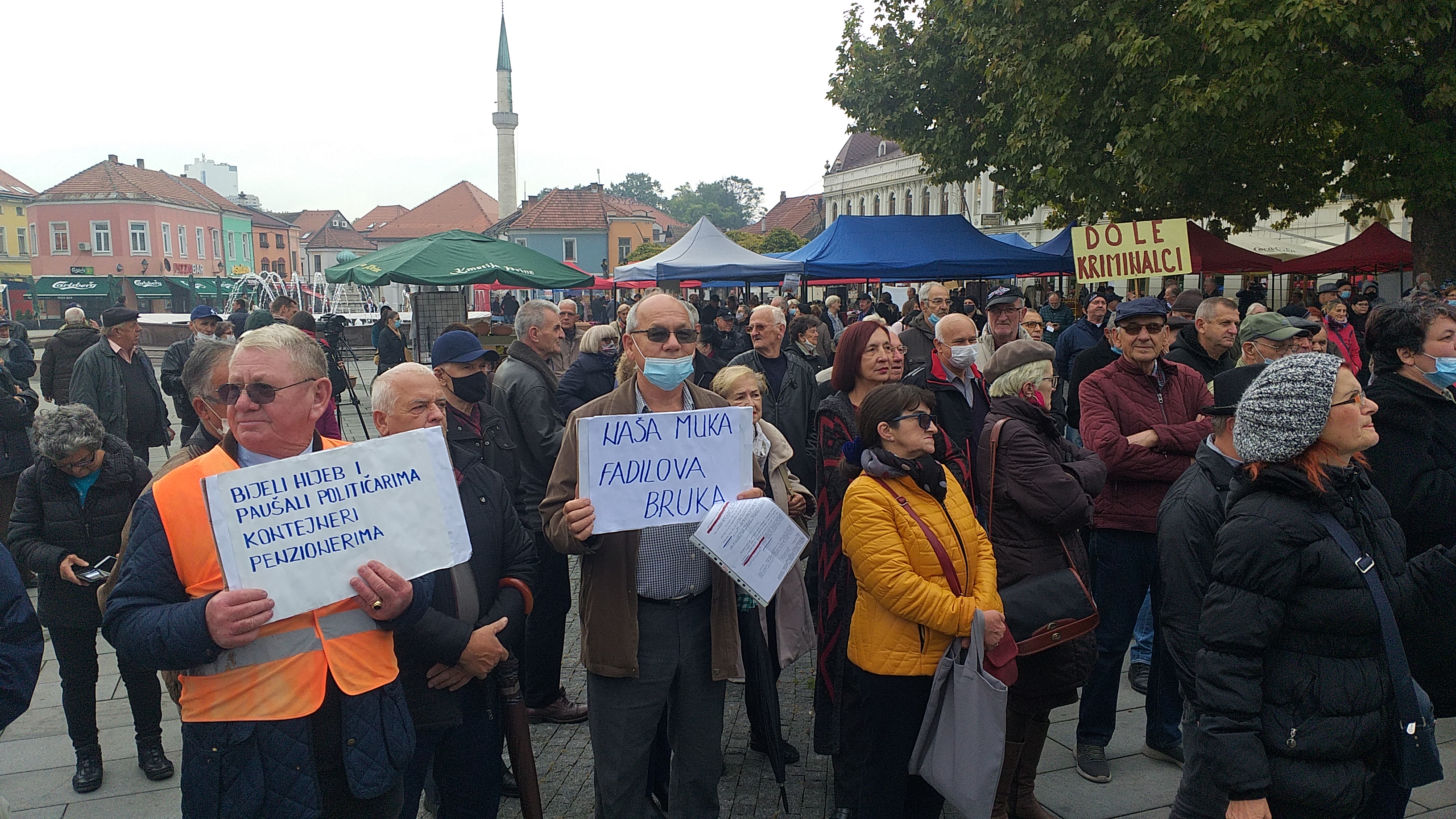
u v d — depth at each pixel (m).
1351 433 2.26
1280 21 10.88
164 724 4.61
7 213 64.62
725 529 2.94
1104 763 3.86
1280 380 2.32
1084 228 8.53
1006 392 3.48
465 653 2.64
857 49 18.98
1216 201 14.96
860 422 3.07
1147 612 4.84
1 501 7.07
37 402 7.25
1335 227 23.83
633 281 23.53
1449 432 3.26
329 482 2.20
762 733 4.02
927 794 3.24
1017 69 14.28
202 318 9.18
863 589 3.13
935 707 2.92
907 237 14.52
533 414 4.54
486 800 3.04
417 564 2.29
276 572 2.11
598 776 3.10
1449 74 11.04
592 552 3.00
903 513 2.95
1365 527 2.37
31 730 4.54
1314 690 2.25
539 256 12.23
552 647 4.45
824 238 14.85
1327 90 11.48
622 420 2.91
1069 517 3.23
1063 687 3.25
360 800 2.27
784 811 3.63
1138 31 12.54
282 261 77.50
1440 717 2.87
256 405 2.16
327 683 2.18
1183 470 3.90
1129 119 12.95
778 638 3.74
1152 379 4.24
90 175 59.44
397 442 2.29
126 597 2.04
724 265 14.82
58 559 3.75
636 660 3.02
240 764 2.09
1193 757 2.74
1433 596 2.55
